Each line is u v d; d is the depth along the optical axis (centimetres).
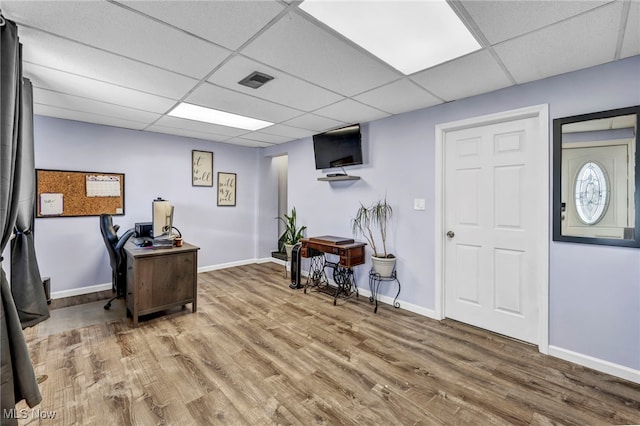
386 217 347
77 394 184
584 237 215
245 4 147
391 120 340
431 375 207
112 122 375
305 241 387
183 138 461
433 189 303
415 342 254
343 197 402
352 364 220
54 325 284
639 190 195
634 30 165
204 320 299
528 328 253
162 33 173
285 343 252
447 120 291
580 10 149
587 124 213
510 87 249
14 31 158
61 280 363
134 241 343
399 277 335
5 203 148
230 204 523
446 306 305
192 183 473
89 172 378
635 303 198
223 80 240
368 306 340
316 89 258
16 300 213
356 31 171
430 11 152
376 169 357
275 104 298
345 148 375
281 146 511
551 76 228
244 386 194
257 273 488
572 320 222
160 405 175
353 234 389
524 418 167
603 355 210
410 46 187
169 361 222
